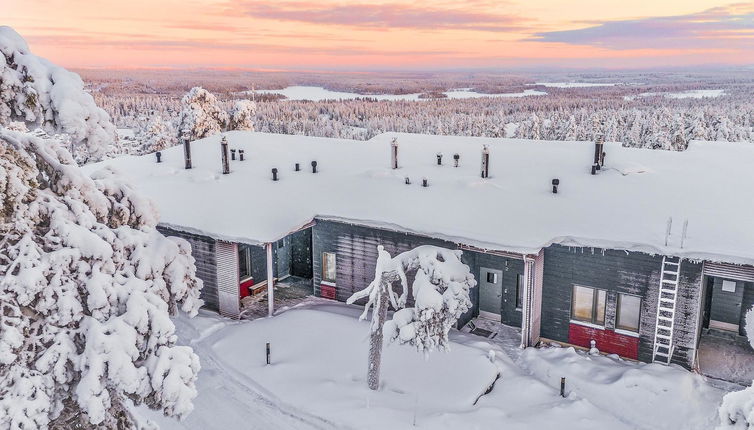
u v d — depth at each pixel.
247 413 13.55
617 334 15.80
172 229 18.88
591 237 15.20
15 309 8.30
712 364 15.45
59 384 8.80
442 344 13.16
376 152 26.39
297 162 25.09
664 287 14.76
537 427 12.41
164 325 9.48
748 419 8.28
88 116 8.77
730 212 16.33
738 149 24.94
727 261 13.72
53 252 8.89
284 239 22.17
